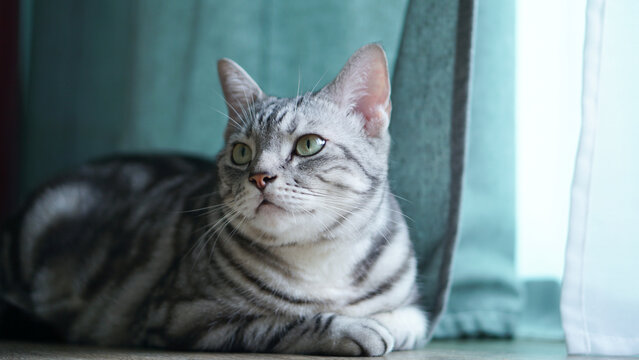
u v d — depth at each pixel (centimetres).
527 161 79
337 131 65
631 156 62
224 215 66
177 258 69
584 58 62
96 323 73
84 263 76
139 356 60
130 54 91
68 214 79
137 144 88
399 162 72
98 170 82
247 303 64
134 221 76
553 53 77
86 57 95
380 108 67
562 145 76
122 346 70
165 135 88
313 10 84
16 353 62
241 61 85
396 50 79
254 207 63
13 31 97
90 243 77
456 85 67
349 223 65
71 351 63
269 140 65
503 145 78
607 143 62
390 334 61
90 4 95
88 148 95
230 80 70
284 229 63
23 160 97
